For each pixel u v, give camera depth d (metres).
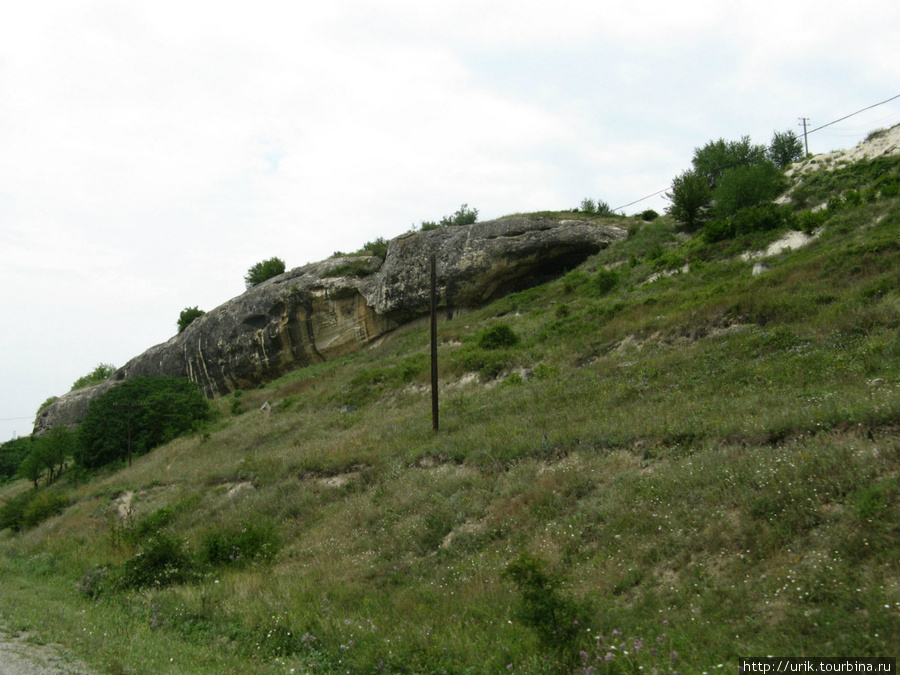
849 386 11.22
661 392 14.76
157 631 8.72
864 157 31.06
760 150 40.97
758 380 13.35
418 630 7.35
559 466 11.66
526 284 40.19
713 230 29.61
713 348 16.62
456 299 40.16
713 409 11.88
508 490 11.55
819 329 15.12
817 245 23.45
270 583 10.66
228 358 51.56
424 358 32.88
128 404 40.94
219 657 7.39
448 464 14.45
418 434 18.22
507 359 24.50
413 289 41.38
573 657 5.85
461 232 40.47
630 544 8.30
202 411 41.62
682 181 35.59
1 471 61.28
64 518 26.08
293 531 14.86
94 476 39.19
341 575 10.77
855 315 14.78
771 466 8.40
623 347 20.64
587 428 12.89
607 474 10.68
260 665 7.05
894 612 5.32
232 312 52.12
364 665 6.64
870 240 20.00
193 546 15.19
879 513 6.63
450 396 23.69
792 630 5.61
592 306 28.22
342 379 36.78
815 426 9.25
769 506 7.66
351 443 19.62
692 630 6.00
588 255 38.41
